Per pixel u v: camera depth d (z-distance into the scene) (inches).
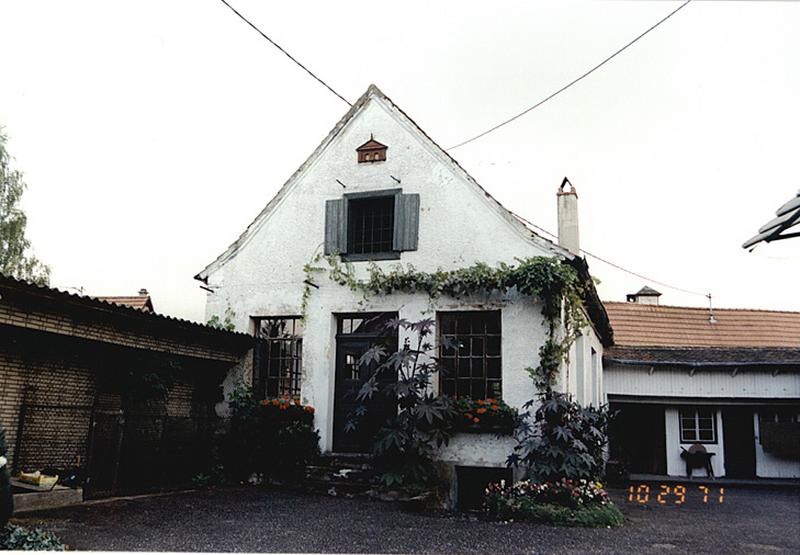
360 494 434.3
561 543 314.0
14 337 341.4
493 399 450.0
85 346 385.7
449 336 478.6
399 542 306.2
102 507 349.7
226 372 514.0
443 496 432.8
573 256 451.2
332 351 502.3
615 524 366.3
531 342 452.8
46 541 257.3
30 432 350.9
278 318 527.8
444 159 496.1
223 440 495.2
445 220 487.5
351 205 518.9
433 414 421.4
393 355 429.7
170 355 436.8
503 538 322.0
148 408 431.2
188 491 435.8
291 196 534.0
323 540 303.4
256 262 533.3
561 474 405.4
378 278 490.3
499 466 441.1
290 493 444.1
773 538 345.4
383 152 512.4
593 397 663.8
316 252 517.0
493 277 456.4
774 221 302.7
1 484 254.4
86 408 381.4
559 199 534.3
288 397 508.1
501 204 476.1
